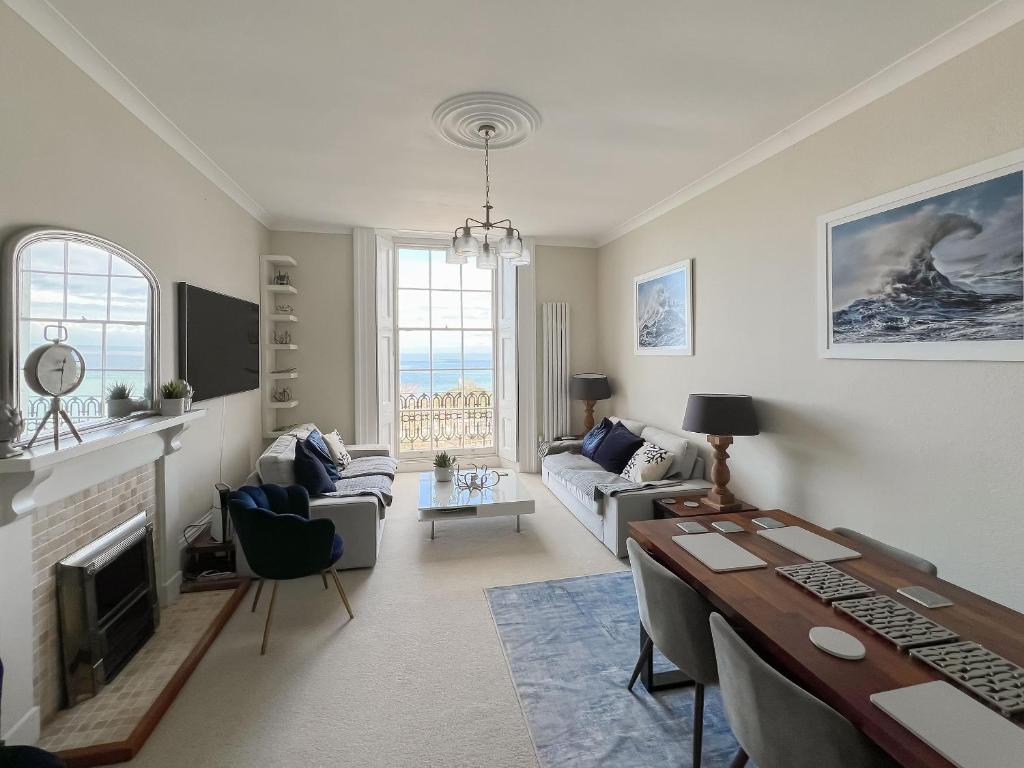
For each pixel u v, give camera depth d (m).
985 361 2.02
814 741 1.08
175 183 2.99
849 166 2.60
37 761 1.26
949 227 2.12
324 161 3.40
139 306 2.51
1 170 1.70
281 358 5.23
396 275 5.89
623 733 1.87
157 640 2.42
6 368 1.68
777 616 1.39
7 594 1.65
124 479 2.40
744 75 2.36
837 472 2.72
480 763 1.73
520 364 5.85
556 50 2.17
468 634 2.53
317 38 2.07
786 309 3.06
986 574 2.04
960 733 0.94
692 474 3.89
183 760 1.74
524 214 4.81
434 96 2.54
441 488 4.06
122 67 2.25
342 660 2.32
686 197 4.11
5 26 1.72
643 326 4.88
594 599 2.89
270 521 2.41
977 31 1.98
